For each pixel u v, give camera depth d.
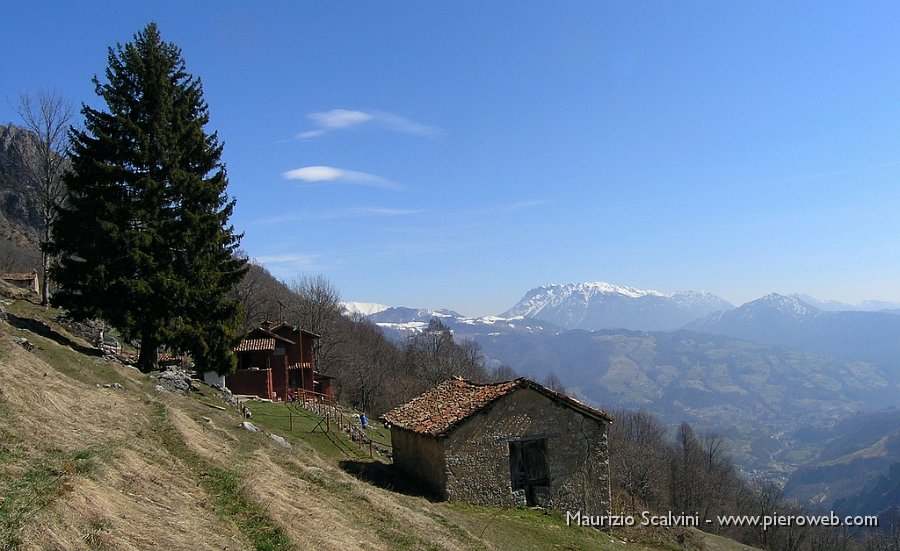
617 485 54.59
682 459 74.81
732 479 82.31
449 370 83.88
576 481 26.09
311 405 44.91
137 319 28.44
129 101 29.66
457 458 24.47
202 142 31.38
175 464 14.15
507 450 25.19
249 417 32.62
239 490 13.57
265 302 80.19
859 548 68.50
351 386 77.50
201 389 34.88
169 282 28.23
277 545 11.58
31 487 9.75
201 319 30.69
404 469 28.72
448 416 25.77
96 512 9.82
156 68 29.88
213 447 16.86
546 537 21.80
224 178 32.19
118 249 27.86
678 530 31.09
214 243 30.92
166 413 17.95
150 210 28.83
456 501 24.19
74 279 27.80
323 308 76.44
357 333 96.44
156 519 10.74
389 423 29.81
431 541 15.44
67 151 29.19
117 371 24.36
